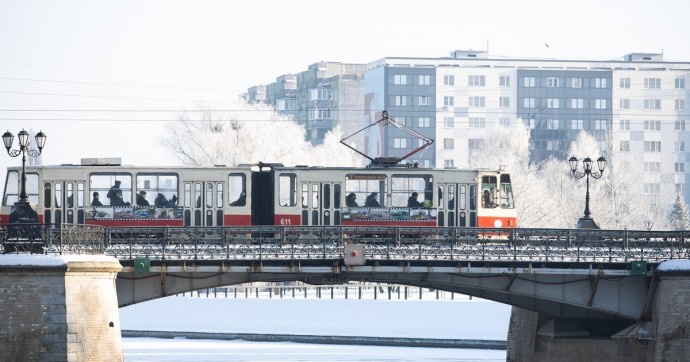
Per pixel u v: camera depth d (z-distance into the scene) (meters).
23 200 112.31
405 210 141.25
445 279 121.00
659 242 123.62
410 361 175.25
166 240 116.50
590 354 132.75
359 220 140.75
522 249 120.44
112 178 138.38
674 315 119.25
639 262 120.75
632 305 123.62
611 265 121.69
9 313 103.19
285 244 118.50
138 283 114.94
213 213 139.50
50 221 137.62
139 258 112.12
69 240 107.25
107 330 106.31
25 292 103.19
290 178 140.38
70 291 104.06
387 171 141.38
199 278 116.69
